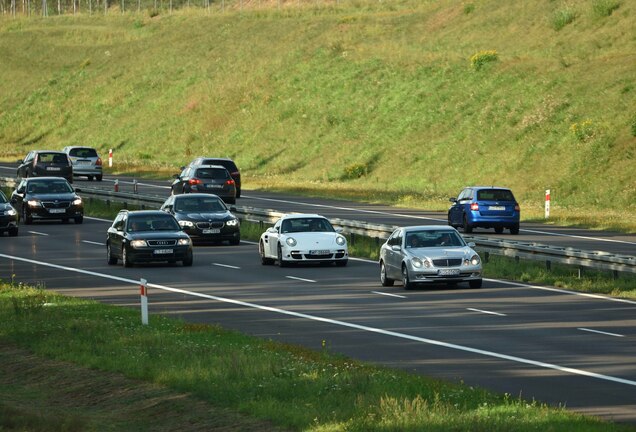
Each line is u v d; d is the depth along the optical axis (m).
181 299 77.50
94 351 56.81
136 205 154.38
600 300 75.19
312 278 89.06
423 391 42.59
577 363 51.00
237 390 45.03
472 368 49.97
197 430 41.19
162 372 49.53
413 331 61.53
